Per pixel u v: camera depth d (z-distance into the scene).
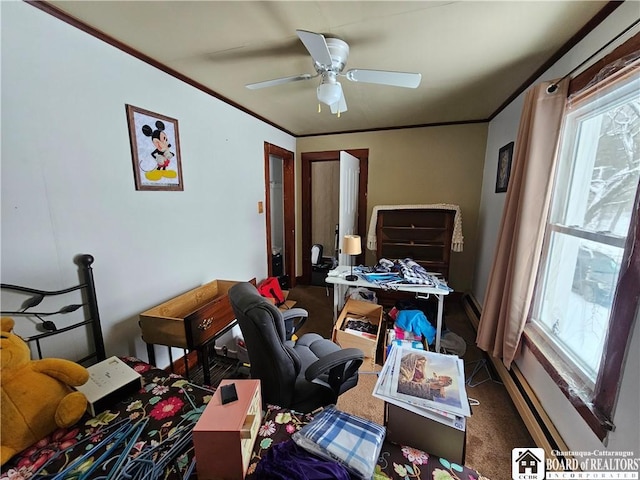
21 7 1.17
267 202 3.28
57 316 1.36
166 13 1.31
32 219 1.25
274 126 3.34
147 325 1.70
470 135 3.27
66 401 1.04
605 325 1.20
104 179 1.54
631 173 1.11
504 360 1.79
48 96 1.28
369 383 1.97
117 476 0.86
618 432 0.98
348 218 3.30
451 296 3.55
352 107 2.75
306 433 0.90
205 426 0.81
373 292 3.10
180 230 2.06
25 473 0.90
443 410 1.00
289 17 1.35
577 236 1.41
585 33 1.43
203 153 2.24
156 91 1.81
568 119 1.52
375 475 0.85
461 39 1.55
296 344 1.71
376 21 1.39
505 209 1.90
